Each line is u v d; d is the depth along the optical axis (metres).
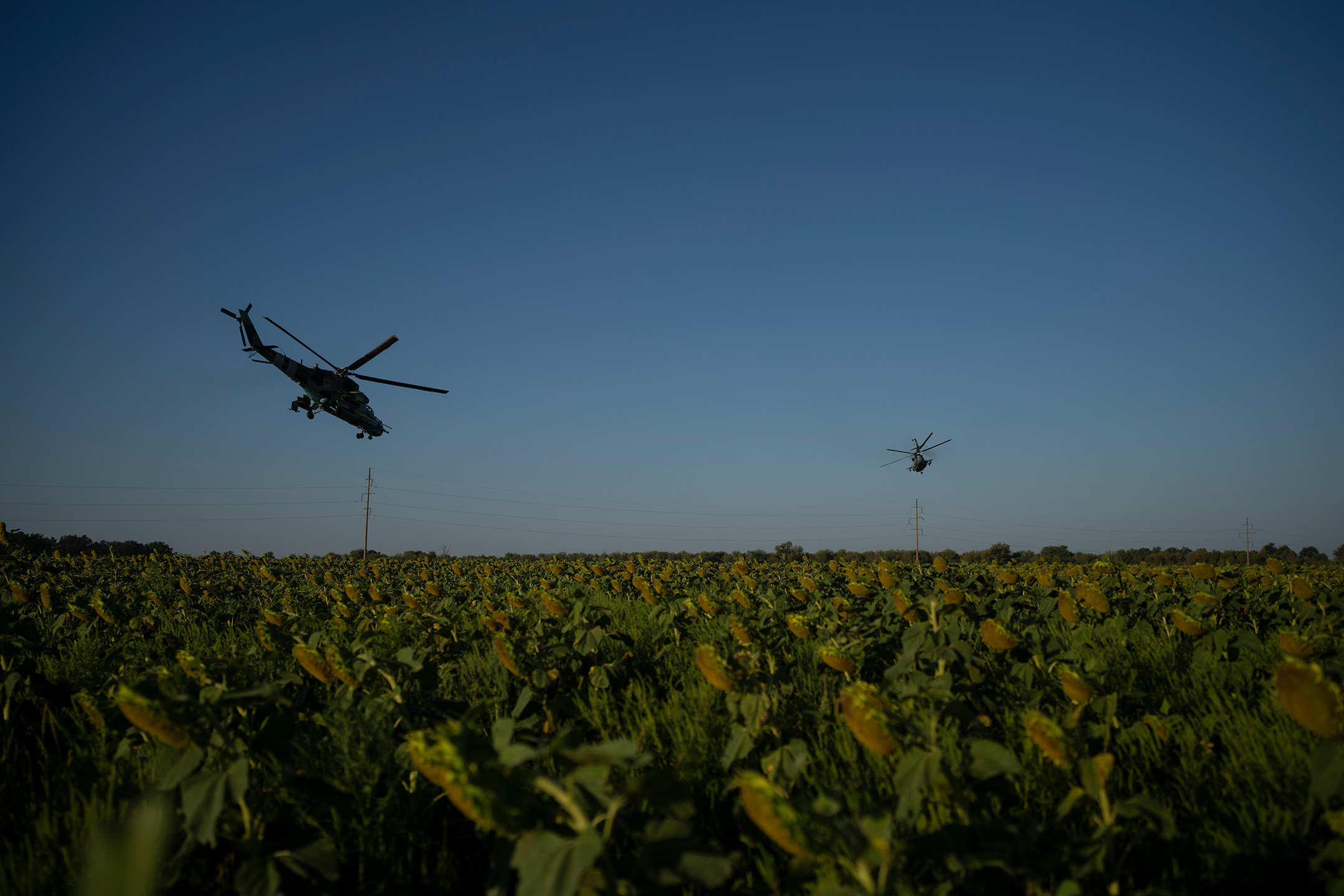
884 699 3.70
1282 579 12.08
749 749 4.11
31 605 9.57
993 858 2.70
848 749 4.70
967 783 3.50
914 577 14.55
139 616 9.16
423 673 5.23
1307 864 3.49
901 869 3.01
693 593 13.77
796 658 7.16
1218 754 4.96
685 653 8.14
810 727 5.24
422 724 4.63
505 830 2.38
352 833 3.86
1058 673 5.99
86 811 3.91
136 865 1.72
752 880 3.56
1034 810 4.11
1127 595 11.31
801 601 10.11
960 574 14.30
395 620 8.19
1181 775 4.48
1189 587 11.57
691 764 4.57
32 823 4.09
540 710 5.30
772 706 4.53
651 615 9.86
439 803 4.27
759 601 9.77
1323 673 3.34
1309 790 3.45
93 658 7.34
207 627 9.77
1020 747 4.68
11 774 4.69
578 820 2.42
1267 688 5.73
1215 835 3.76
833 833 2.69
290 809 3.72
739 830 4.01
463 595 12.85
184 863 3.50
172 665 6.40
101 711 4.21
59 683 5.71
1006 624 7.13
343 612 9.80
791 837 2.33
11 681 5.24
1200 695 5.99
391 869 3.66
